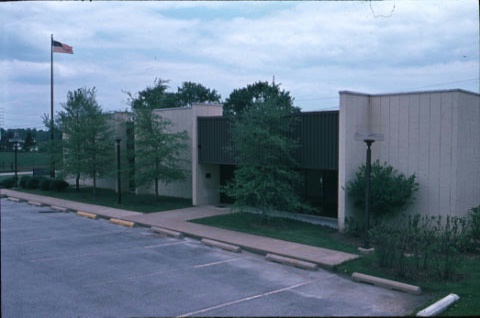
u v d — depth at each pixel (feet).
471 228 45.11
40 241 47.32
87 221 60.49
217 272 35.88
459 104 47.55
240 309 27.07
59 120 87.25
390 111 51.83
